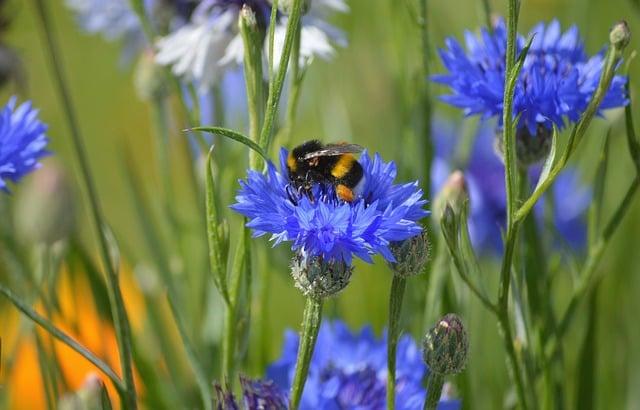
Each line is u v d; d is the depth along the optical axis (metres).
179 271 0.67
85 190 0.53
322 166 0.56
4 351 0.65
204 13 0.62
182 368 0.71
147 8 0.66
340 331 0.58
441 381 0.52
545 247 0.66
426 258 0.51
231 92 0.69
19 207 0.63
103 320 0.62
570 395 0.71
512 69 0.51
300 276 0.51
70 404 0.55
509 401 0.60
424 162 0.62
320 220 0.50
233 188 0.64
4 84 0.65
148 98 0.67
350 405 0.55
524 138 0.56
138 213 0.66
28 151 0.54
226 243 0.54
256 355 0.63
